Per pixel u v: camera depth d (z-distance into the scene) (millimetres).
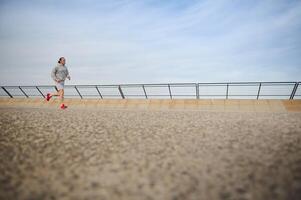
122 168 4027
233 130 6363
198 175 3707
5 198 3139
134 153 4742
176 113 9789
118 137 5906
